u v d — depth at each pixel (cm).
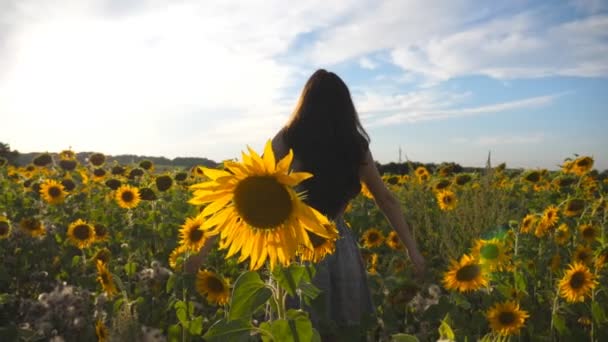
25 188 920
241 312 231
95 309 417
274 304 249
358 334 360
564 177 911
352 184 366
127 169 1100
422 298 434
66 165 1092
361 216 760
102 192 965
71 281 545
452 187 930
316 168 356
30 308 417
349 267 375
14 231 627
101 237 602
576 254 436
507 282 385
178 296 446
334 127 360
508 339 332
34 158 1125
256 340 315
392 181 1132
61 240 661
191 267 379
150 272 454
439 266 574
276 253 217
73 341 395
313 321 353
